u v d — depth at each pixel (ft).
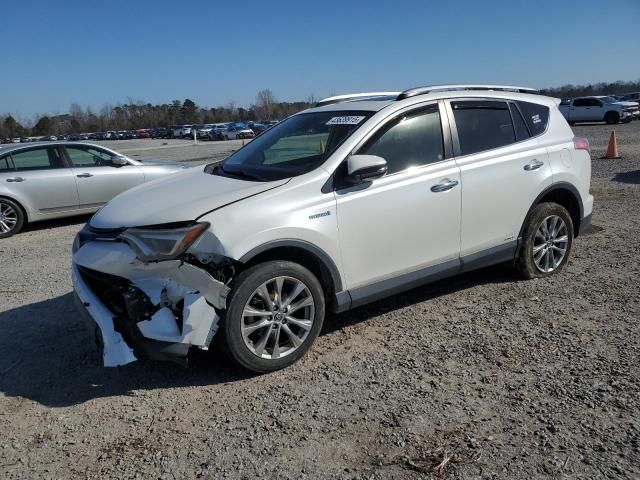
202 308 11.43
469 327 14.44
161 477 9.22
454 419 10.39
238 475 9.15
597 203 29.32
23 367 13.38
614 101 107.14
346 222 13.07
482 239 15.78
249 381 12.25
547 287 16.99
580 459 9.05
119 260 11.83
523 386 11.43
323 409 10.96
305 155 14.08
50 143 31.19
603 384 11.29
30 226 32.42
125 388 12.22
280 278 12.25
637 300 15.64
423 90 15.33
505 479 8.68
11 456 9.98
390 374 12.21
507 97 16.85
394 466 9.14
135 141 212.84
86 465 9.64
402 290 14.47
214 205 12.00
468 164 15.23
